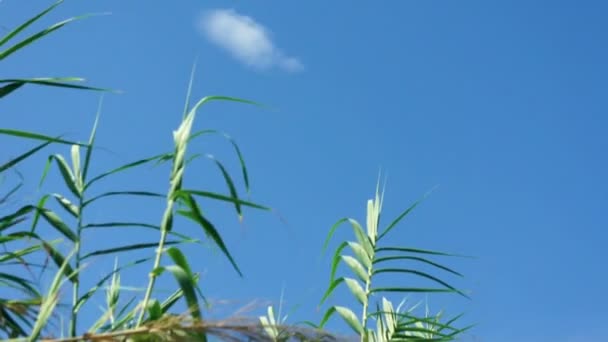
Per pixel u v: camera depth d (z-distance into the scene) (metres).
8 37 2.34
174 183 2.45
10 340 2.04
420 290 3.75
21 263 2.41
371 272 3.80
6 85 2.33
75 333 2.33
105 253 2.46
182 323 2.07
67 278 2.19
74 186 2.66
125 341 2.12
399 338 3.82
